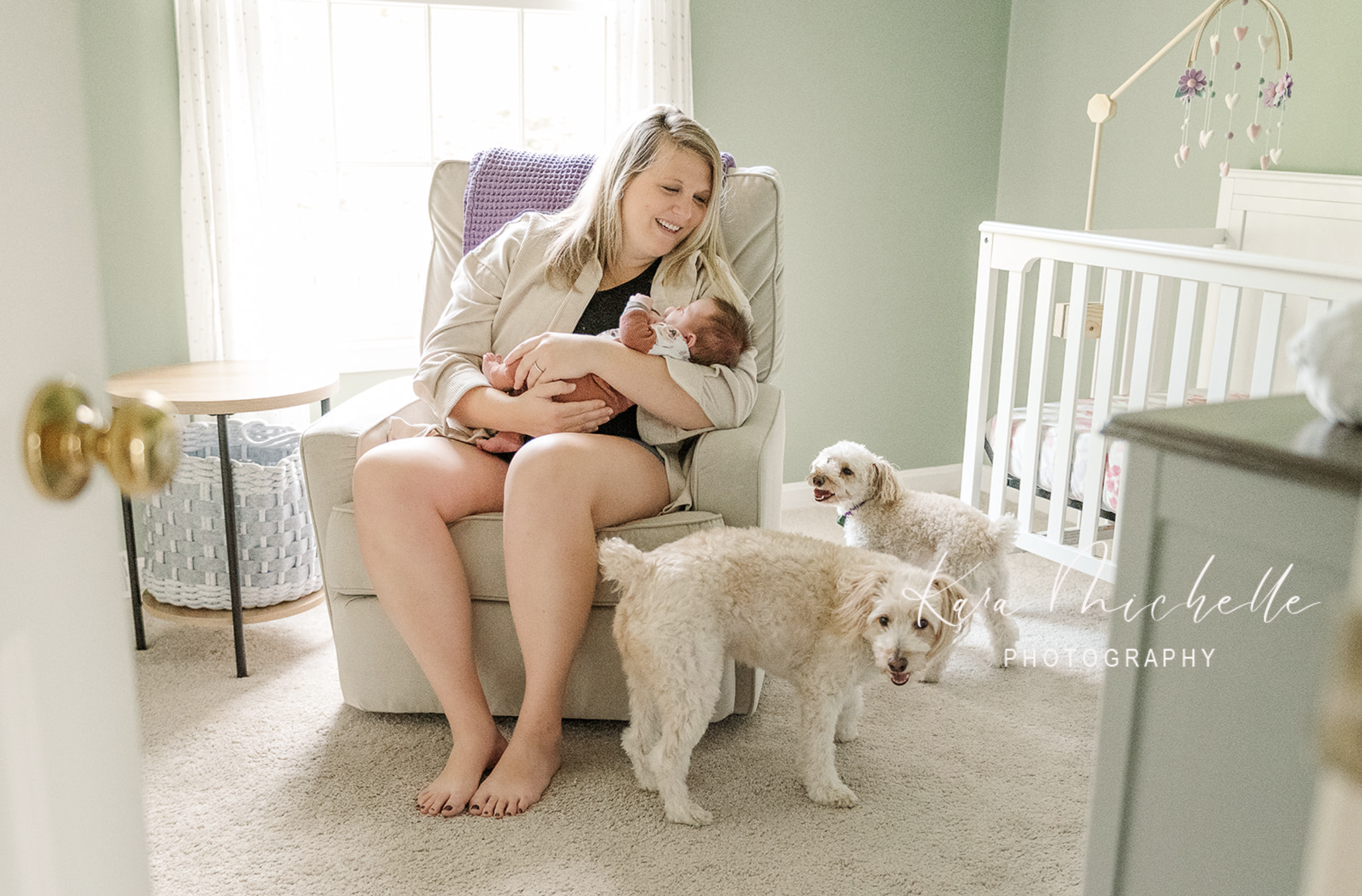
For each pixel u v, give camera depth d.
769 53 3.26
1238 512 0.75
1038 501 3.61
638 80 3.00
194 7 2.56
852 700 2.00
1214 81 3.05
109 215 2.62
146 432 0.56
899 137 3.51
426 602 1.85
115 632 0.64
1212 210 3.09
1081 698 2.25
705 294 2.07
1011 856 1.69
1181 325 2.28
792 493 3.62
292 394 2.23
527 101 3.36
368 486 1.85
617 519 1.90
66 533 0.58
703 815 1.76
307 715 2.13
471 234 2.31
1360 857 0.34
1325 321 0.75
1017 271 2.67
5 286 0.52
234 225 2.70
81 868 0.60
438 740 2.04
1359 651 0.32
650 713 1.81
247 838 1.71
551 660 1.83
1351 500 0.68
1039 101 3.54
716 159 2.03
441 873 1.62
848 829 1.75
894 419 3.75
